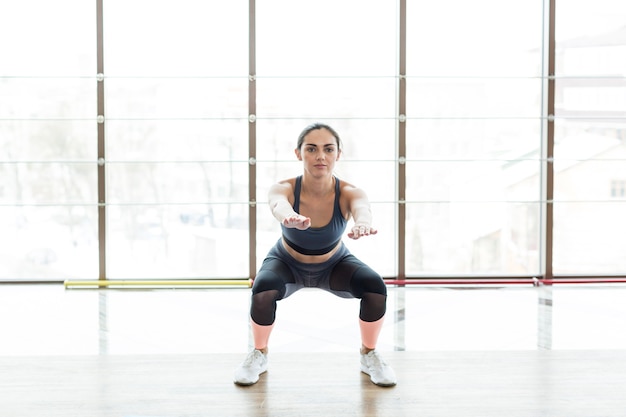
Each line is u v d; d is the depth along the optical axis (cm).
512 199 569
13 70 549
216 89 557
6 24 546
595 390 256
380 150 563
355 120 560
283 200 268
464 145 564
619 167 564
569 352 310
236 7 554
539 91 561
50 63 550
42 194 559
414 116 559
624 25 558
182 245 569
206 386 260
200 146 560
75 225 563
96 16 539
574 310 451
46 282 558
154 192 563
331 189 278
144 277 568
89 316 433
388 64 561
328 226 276
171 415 229
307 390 256
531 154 567
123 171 560
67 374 276
